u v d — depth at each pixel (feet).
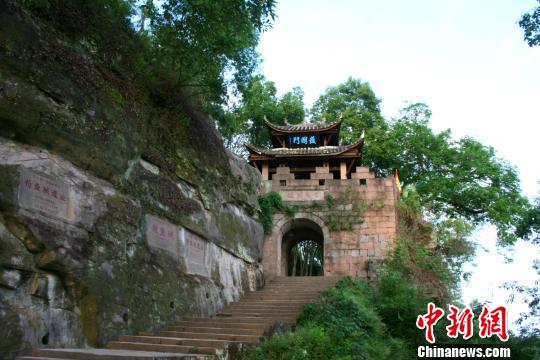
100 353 28.14
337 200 84.17
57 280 33.94
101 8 46.80
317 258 131.85
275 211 84.64
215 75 54.75
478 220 110.83
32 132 34.78
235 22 49.29
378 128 124.36
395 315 54.49
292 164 103.86
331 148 103.09
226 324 44.47
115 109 43.57
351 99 138.72
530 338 51.31
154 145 50.70
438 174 114.21
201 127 62.95
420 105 124.57
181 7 47.03
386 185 84.23
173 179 53.11
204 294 53.52
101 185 40.57
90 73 41.47
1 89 32.86
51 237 33.76
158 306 44.34
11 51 33.94
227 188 67.41
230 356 34.86
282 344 38.09
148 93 51.67
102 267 38.11
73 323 34.14
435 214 103.09
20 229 32.01
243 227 71.20
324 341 39.55
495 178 110.11
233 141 130.21
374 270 77.05
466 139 116.88
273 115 131.03
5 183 31.58
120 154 43.01
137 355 27.61
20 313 30.30
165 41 49.70
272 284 72.23
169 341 37.04
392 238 80.53
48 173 35.04
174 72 56.85
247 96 60.59
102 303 37.09
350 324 46.21
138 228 44.57
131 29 52.21
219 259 61.11
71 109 38.42
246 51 57.93
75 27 41.93
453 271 81.05
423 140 115.75
